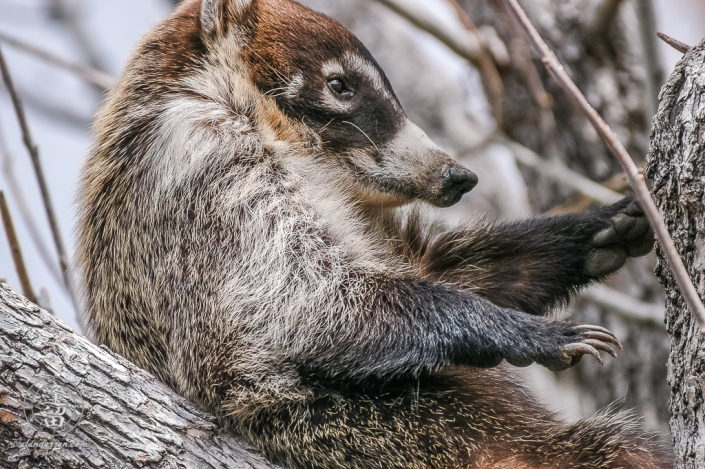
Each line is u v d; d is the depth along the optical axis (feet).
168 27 26.12
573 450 21.62
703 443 15.90
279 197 23.15
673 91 17.15
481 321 21.12
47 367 18.07
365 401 21.52
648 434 22.91
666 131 17.12
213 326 21.47
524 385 26.21
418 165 25.31
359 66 25.79
